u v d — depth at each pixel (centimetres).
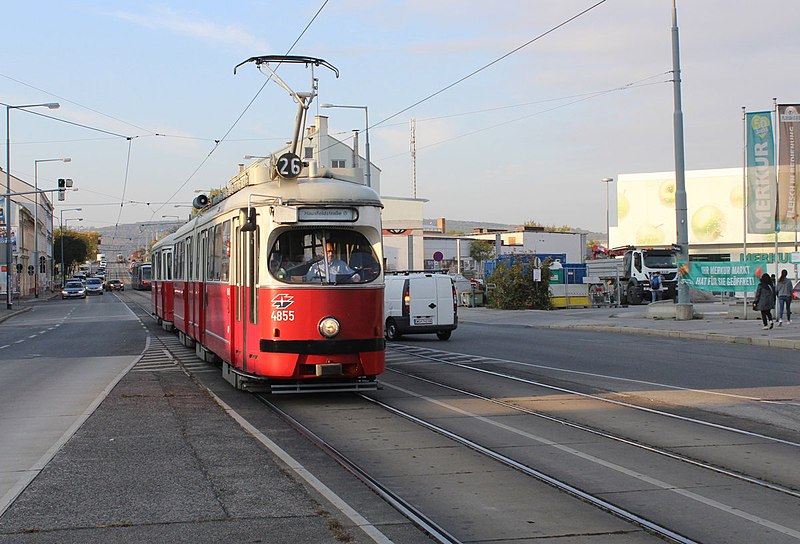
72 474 777
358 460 866
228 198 1451
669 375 1596
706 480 771
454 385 1472
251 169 1344
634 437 981
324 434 1012
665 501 698
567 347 2253
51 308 5844
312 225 1202
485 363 1847
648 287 4716
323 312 1188
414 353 2109
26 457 862
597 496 715
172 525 616
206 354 1728
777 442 947
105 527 611
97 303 6519
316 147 7206
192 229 1952
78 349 2383
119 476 770
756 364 1778
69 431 1000
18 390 1442
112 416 1114
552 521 641
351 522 625
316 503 677
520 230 8619
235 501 683
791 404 1221
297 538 585
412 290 2483
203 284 1723
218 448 900
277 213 1194
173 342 2547
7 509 657
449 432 1021
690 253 6938
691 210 6862
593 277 4559
